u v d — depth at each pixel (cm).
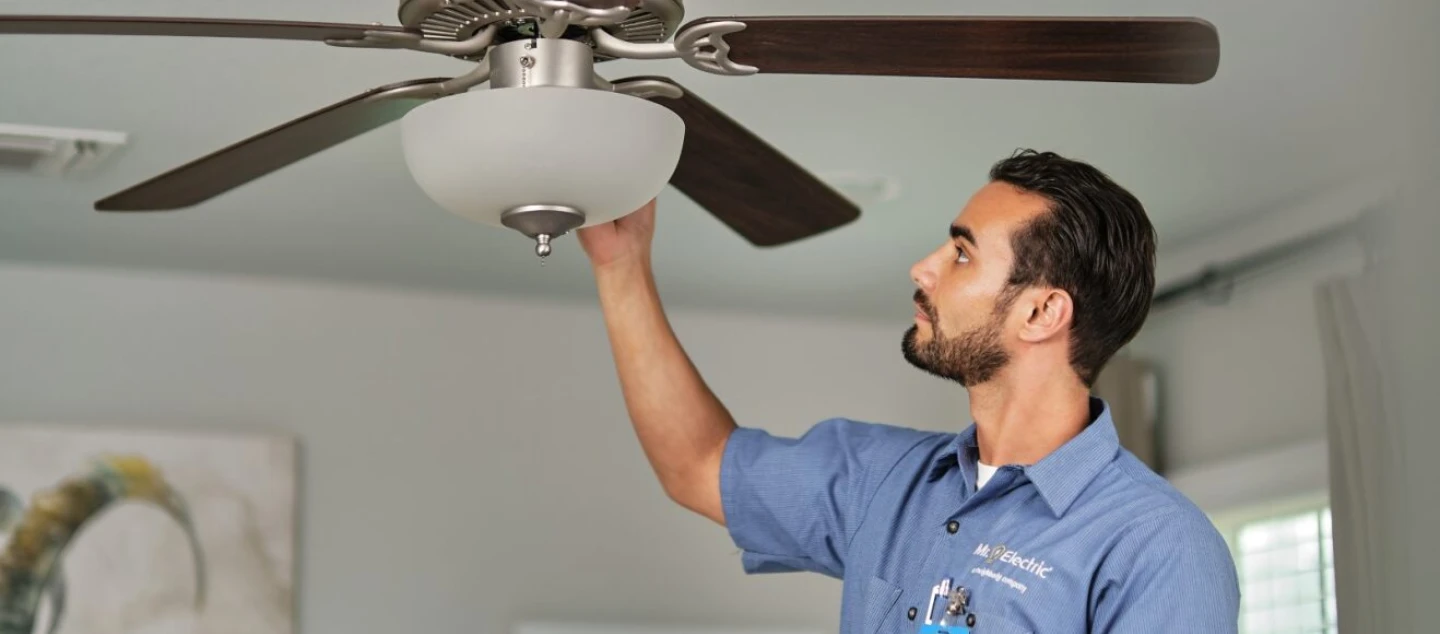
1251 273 396
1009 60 183
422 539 447
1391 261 314
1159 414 433
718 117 205
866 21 174
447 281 448
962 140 340
